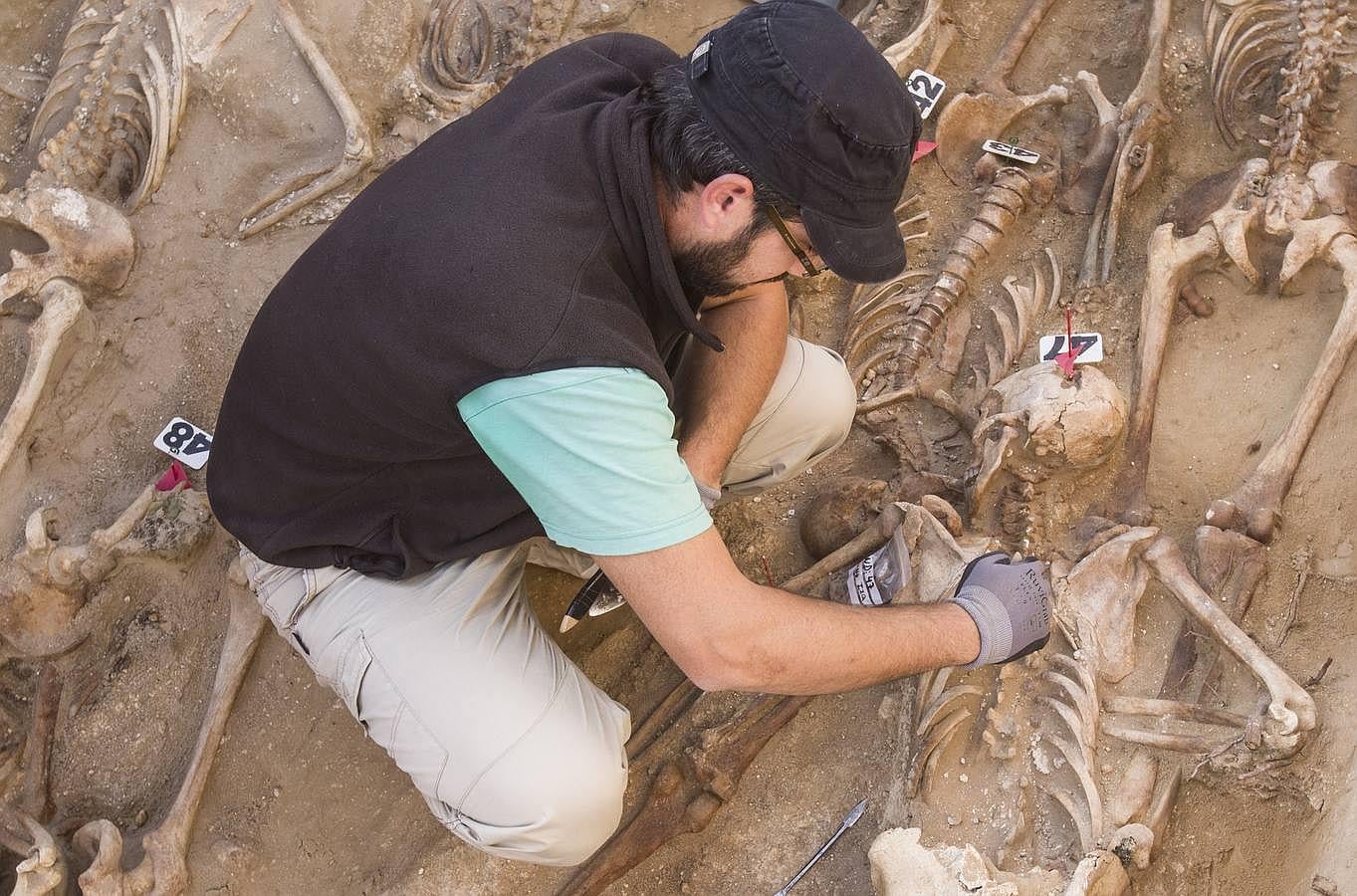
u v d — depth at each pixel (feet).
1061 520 8.42
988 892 6.68
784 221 5.45
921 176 10.36
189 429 9.35
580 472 5.51
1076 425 8.14
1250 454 8.50
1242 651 7.34
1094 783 7.18
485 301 5.34
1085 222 9.89
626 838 7.95
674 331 6.47
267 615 7.96
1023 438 8.29
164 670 8.80
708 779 7.95
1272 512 8.00
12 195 9.57
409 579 7.00
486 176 5.65
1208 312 9.04
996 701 7.58
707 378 7.22
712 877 7.93
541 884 8.00
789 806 8.05
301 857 8.23
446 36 10.98
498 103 6.27
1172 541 7.97
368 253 5.80
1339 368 8.34
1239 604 7.70
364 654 6.92
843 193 5.24
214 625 8.91
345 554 6.94
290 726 8.57
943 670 7.79
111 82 10.27
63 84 10.49
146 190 10.08
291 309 6.23
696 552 5.77
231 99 10.18
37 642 8.76
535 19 10.70
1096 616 7.75
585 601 7.86
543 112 5.99
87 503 9.22
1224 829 7.22
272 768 8.47
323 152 10.17
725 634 5.87
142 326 9.77
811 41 5.13
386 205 5.97
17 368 9.36
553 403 5.37
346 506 6.74
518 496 6.54
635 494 5.56
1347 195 8.84
